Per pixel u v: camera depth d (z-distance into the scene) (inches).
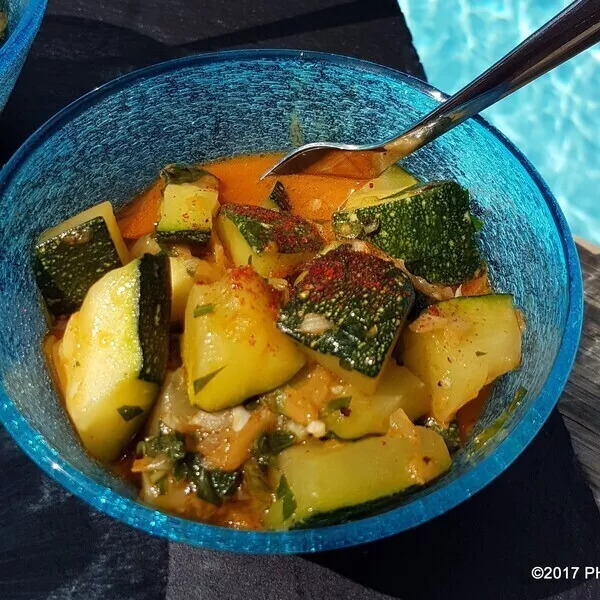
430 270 8.5
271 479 7.1
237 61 9.1
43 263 8.0
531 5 16.4
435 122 8.2
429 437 7.1
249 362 7.2
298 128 9.9
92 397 7.1
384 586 7.7
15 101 11.7
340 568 7.8
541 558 8.0
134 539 7.9
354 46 13.3
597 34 6.8
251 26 13.3
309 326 7.1
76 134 8.6
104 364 7.1
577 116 15.2
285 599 7.7
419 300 8.0
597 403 9.1
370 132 9.8
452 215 8.6
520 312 8.4
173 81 9.1
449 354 7.5
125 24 13.0
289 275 8.3
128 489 7.2
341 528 6.0
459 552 7.9
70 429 7.3
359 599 7.7
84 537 7.9
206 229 8.7
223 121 9.7
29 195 8.2
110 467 7.4
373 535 6.0
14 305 7.6
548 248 8.0
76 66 12.3
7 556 7.8
